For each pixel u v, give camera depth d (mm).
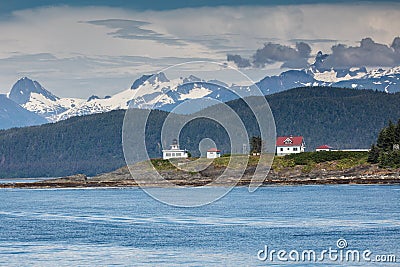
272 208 140250
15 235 104938
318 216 121812
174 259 84000
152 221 121312
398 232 100500
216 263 81438
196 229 108562
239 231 104938
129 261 83188
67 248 92250
